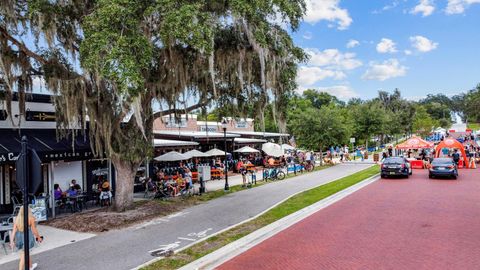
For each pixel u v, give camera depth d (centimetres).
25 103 1653
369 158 5019
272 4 1333
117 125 1515
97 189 1934
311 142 3744
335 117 3803
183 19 1163
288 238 1149
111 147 1520
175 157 2362
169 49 1373
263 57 1412
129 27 1182
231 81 1744
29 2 1238
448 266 870
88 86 1432
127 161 1587
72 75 1415
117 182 1614
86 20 1204
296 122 3847
